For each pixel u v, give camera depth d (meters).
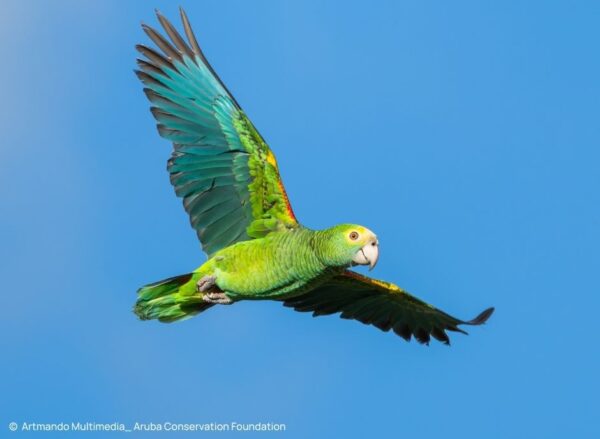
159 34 15.23
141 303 14.96
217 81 15.25
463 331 16.80
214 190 15.19
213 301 15.04
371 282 16.12
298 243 14.55
